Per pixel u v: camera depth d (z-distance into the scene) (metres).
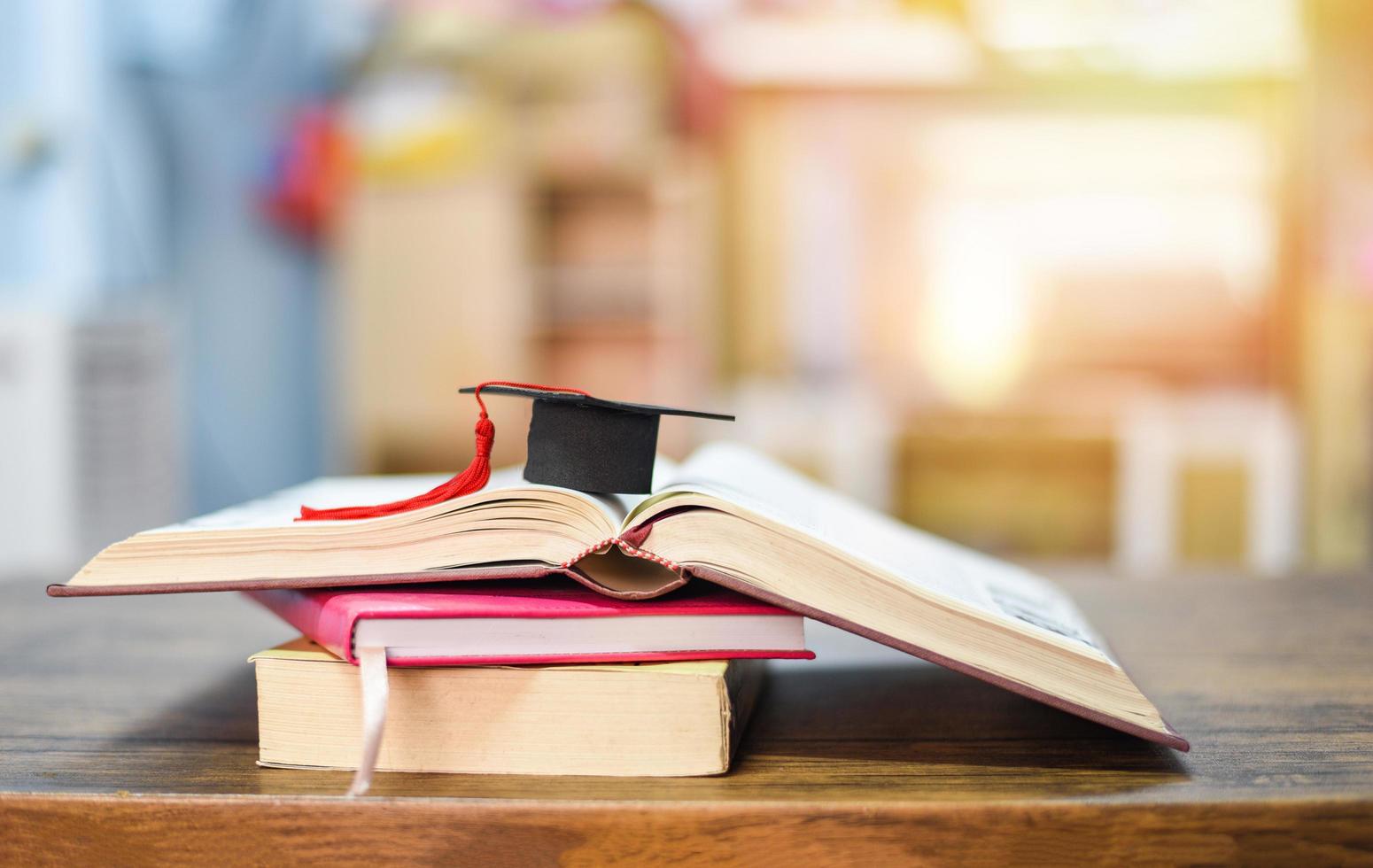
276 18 4.38
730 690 0.48
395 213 4.46
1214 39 4.20
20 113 3.54
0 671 0.68
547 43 4.37
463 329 4.46
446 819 0.43
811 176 4.61
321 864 0.44
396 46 4.42
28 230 3.56
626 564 0.55
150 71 4.04
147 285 4.03
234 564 0.49
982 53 4.34
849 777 0.46
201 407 4.47
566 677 0.47
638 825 0.43
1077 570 1.07
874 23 4.34
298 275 4.60
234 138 4.38
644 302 4.45
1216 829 0.42
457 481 0.51
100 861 0.44
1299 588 0.96
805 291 4.67
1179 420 4.30
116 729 0.55
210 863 0.44
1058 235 4.55
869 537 0.61
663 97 4.38
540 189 4.48
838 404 4.54
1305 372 4.37
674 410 0.51
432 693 0.47
